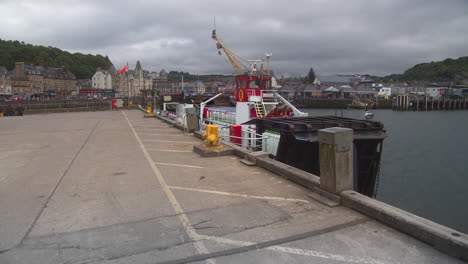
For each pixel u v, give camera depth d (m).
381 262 3.85
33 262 3.84
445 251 4.04
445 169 25.77
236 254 4.04
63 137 15.58
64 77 143.38
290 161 10.66
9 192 6.68
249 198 6.23
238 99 19.25
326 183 6.12
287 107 16.75
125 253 4.06
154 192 6.65
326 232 4.68
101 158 10.34
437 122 67.75
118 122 24.53
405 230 4.59
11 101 63.31
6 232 4.70
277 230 4.74
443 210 17.00
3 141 14.16
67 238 4.50
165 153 11.20
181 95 40.28
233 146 11.20
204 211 5.54
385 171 25.19
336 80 178.50
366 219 5.13
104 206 5.81
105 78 166.12
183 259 3.91
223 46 26.62
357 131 10.39
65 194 6.54
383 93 144.75
